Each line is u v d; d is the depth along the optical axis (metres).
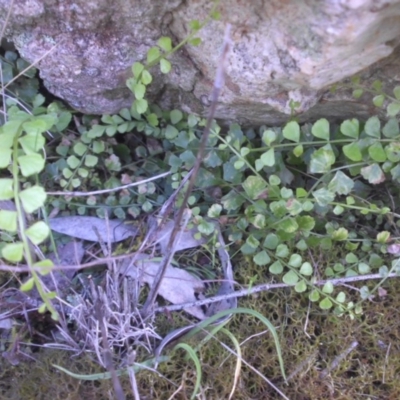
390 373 1.35
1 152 1.08
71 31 1.22
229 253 1.43
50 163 1.45
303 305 1.40
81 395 1.27
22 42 1.25
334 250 1.42
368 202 1.40
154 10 1.18
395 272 1.35
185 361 1.30
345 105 1.34
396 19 1.00
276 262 1.33
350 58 1.07
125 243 1.45
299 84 1.17
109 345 1.28
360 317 1.38
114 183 1.44
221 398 1.30
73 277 1.40
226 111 1.38
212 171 1.41
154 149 1.50
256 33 1.11
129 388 1.27
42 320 1.37
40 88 1.50
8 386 1.30
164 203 1.43
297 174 1.47
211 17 1.10
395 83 1.26
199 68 1.27
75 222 1.43
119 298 1.31
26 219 1.33
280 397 1.33
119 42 1.24
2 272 1.38
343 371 1.35
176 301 1.37
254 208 1.34
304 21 1.01
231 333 1.31
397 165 1.28
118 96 1.38
